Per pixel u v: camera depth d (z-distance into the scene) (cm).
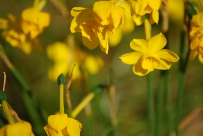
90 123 63
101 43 54
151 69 55
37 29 59
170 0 70
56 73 70
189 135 75
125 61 55
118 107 77
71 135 53
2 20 61
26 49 63
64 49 71
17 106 76
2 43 65
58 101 76
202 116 76
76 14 55
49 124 53
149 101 61
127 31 67
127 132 74
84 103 59
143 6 54
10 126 51
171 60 55
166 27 58
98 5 54
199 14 55
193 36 55
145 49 55
